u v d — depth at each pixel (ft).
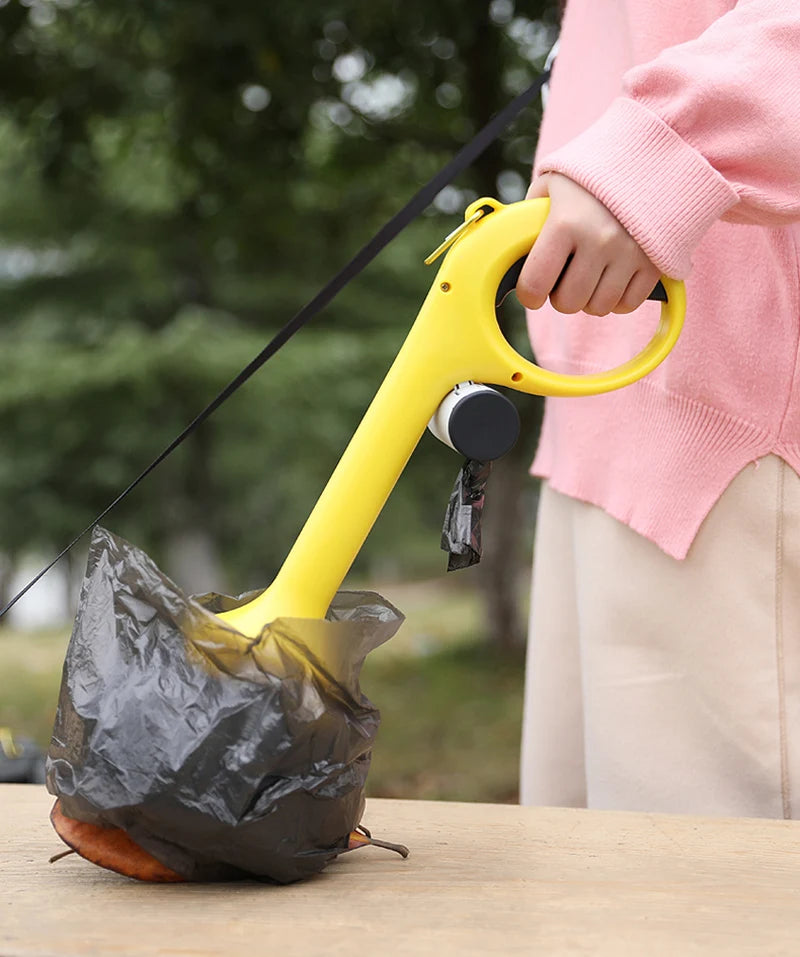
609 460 3.57
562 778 3.99
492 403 2.40
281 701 2.24
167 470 33.81
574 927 2.15
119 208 30.04
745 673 3.39
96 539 2.46
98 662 2.32
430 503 39.11
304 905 2.27
